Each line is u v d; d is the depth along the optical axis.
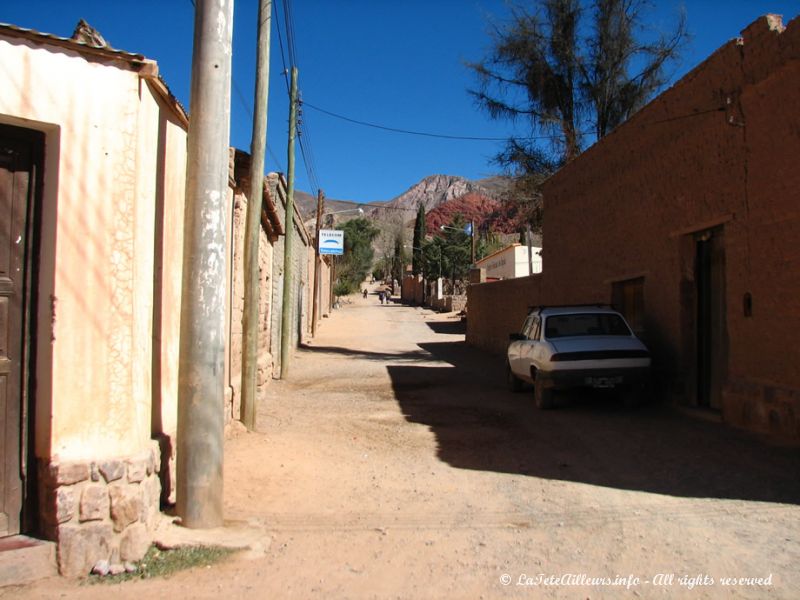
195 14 4.87
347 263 72.50
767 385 7.91
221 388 4.93
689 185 9.70
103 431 4.26
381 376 16.00
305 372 16.92
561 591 4.01
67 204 4.15
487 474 6.73
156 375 5.05
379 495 6.00
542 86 20.94
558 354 9.94
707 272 9.80
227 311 8.39
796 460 6.77
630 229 11.77
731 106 8.59
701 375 9.87
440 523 5.24
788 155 7.53
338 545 4.76
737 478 6.29
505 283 20.77
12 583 3.90
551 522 5.24
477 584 4.11
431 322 40.66
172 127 5.30
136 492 4.32
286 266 15.33
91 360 4.22
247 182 9.38
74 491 4.11
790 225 7.52
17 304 4.11
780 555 4.45
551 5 20.81
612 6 20.23
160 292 5.10
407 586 4.09
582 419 9.55
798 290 7.39
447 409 10.88
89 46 4.21
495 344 21.86
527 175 22.05
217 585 4.04
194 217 4.78
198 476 4.79
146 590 3.93
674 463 6.93
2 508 4.07
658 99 10.66
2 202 4.08
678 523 5.14
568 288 15.08
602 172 13.09
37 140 4.19
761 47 8.00
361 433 8.85
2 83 3.96
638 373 9.91
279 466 6.83
